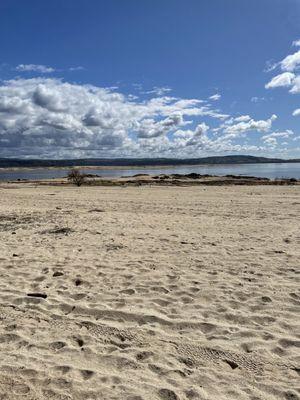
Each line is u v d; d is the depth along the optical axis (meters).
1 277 7.18
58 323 5.14
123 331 4.86
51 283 6.80
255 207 17.33
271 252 8.53
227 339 4.59
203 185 40.09
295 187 32.44
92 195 26.34
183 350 4.37
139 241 10.09
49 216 15.46
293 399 3.43
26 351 4.39
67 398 3.50
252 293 6.05
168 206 18.38
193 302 5.79
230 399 3.44
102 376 3.85
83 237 10.84
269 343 4.45
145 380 3.79
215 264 7.74
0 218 15.09
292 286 6.33
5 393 3.57
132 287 6.49
